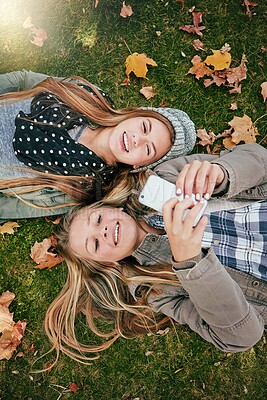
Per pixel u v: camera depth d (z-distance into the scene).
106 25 2.69
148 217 2.19
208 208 2.10
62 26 2.68
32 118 2.34
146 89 2.66
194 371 2.59
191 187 1.84
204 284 1.75
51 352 2.61
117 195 2.26
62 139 2.31
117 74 2.68
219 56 2.61
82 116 2.33
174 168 2.27
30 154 2.33
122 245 2.08
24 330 2.60
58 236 2.35
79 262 2.29
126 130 2.16
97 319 2.61
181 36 2.68
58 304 2.38
